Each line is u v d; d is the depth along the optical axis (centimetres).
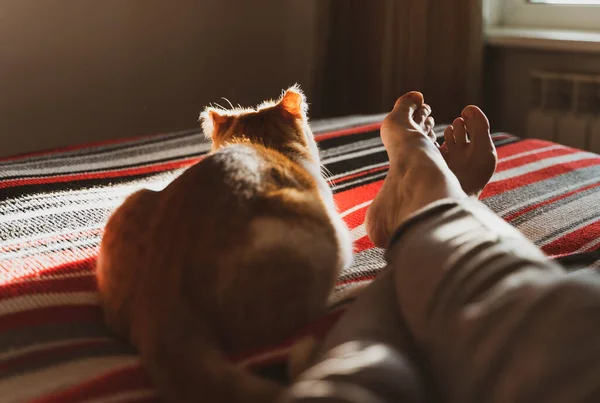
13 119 200
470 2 191
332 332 70
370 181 137
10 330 81
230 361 70
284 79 254
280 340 80
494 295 59
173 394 65
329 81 232
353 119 178
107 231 90
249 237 77
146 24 217
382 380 55
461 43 196
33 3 194
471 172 118
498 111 217
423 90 207
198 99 236
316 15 228
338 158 148
